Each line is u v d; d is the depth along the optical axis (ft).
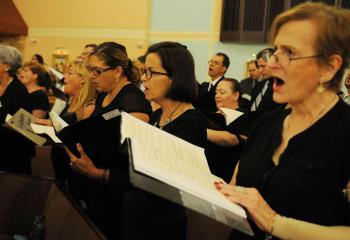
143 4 27.81
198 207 2.60
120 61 6.51
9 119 6.85
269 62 3.09
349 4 22.54
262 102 7.89
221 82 10.34
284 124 3.39
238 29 25.77
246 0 25.41
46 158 8.08
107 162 5.21
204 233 6.29
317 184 2.96
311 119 3.15
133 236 4.91
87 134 5.02
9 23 28.78
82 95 7.91
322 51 2.90
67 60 29.48
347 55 2.92
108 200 6.20
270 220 2.91
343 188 2.95
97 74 6.48
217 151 6.74
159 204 4.77
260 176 3.31
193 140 4.83
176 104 5.09
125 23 28.19
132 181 2.55
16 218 5.14
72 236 4.15
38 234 4.75
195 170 3.25
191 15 27.02
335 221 2.97
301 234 2.85
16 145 7.29
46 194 5.06
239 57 26.23
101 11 28.71
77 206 4.40
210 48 26.73
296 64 2.95
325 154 2.98
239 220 2.70
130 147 2.91
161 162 2.94
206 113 7.00
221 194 2.95
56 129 5.63
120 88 6.56
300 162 3.05
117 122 4.86
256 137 3.63
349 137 2.93
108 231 6.11
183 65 5.00
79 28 29.17
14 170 7.30
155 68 5.00
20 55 8.97
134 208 4.90
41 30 29.91
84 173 5.37
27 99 8.84
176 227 4.84
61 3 29.37
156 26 27.84
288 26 3.02
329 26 2.89
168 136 3.86
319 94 3.08
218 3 26.37
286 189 3.05
